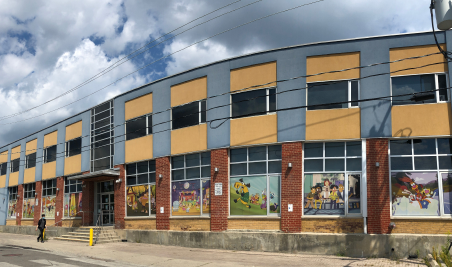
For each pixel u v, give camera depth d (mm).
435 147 16172
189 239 19656
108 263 14852
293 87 17906
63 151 30359
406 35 16719
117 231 23547
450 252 14828
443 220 15609
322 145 17391
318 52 17703
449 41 16203
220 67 19906
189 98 20984
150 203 22438
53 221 30641
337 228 16562
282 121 17875
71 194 29109
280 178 17844
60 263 14508
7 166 38875
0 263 14359
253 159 18641
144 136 23141
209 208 19594
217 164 19250
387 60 16781
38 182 33188
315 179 17266
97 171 24141
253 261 14883
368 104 16766
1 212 38906
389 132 16422
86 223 26609
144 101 23516
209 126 19859
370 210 16141
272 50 18547
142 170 23250
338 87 17344
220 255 16500
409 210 16047
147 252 17812
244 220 18359
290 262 14609
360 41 17203
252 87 18531
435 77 16297
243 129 18812
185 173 20875
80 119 28906
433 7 12445
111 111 25859
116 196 24312
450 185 15844
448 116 15977
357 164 16812
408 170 16297
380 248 15695
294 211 17078
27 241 24297
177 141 21219
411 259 15117
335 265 13977
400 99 16547
